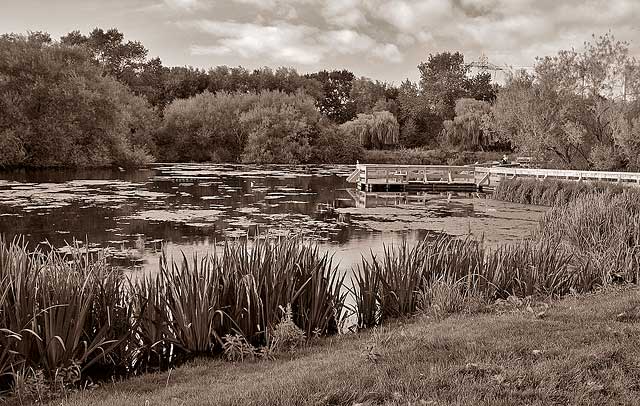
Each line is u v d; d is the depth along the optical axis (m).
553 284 9.59
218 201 27.00
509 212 24.97
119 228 18.52
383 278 8.81
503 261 9.69
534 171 32.62
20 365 5.87
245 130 64.75
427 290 8.84
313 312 7.71
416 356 5.72
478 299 8.46
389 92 94.56
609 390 4.91
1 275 6.24
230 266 7.62
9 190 28.59
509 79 34.38
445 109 85.19
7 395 5.58
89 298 6.21
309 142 66.06
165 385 5.79
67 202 24.50
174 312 7.12
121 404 4.98
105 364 6.72
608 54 31.45
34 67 42.97
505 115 33.91
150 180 37.72
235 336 6.79
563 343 6.00
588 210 14.65
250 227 19.34
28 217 20.12
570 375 5.16
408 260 9.12
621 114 29.53
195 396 5.05
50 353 5.96
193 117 65.88
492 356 5.66
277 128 64.12
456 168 37.53
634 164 29.89
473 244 10.52
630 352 5.70
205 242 16.27
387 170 35.69
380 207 26.52
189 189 32.34
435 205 27.69
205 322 7.04
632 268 10.36
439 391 4.80
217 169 51.59
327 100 101.38
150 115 65.94
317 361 6.01
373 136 73.88
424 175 36.38
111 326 6.71
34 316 5.84
